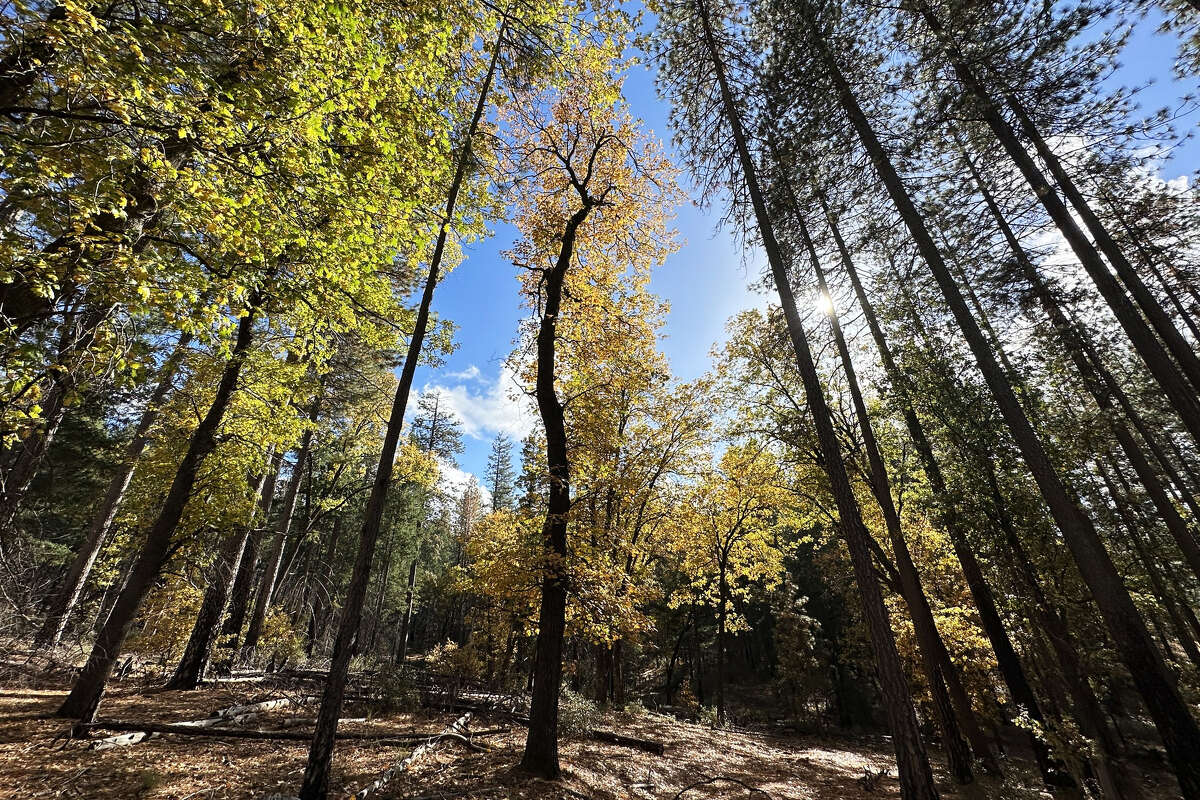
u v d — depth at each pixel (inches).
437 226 328.5
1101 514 456.1
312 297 299.1
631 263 542.0
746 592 824.9
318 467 856.3
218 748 283.1
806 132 375.2
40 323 203.5
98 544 546.0
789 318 346.9
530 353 476.1
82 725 276.4
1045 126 353.7
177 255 227.3
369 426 670.5
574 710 456.4
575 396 424.8
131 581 330.3
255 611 666.8
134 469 483.2
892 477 545.6
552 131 466.3
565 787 286.4
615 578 375.6
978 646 530.9
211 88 203.8
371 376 640.4
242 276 233.6
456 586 491.5
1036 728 368.2
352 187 250.5
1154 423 560.1
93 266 187.0
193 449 364.2
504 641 762.8
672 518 754.2
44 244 189.3
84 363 193.6
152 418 581.9
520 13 316.8
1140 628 271.6
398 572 1391.5
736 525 786.2
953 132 369.4
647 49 378.6
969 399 409.4
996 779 404.5
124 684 435.8
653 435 677.9
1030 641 422.0
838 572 834.2
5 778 216.5
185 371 339.9
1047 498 307.3
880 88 373.7
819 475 574.2
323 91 213.3
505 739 374.9
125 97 163.5
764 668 1512.1
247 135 207.0
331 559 932.6
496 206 382.9
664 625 1093.8
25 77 184.1
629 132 481.4
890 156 383.9
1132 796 376.2
